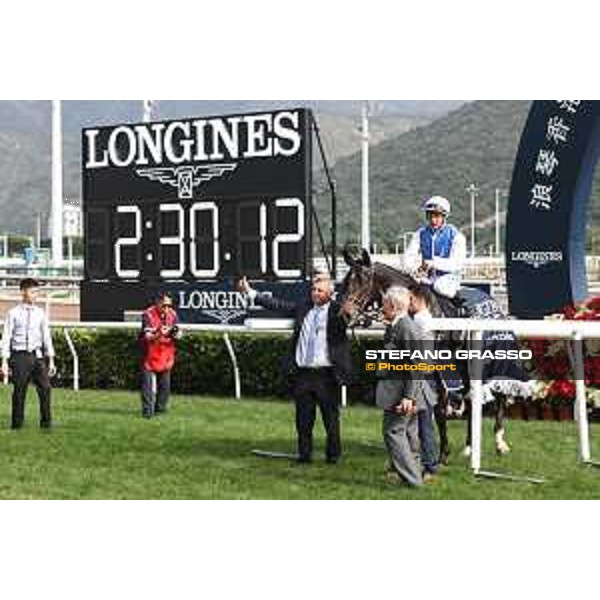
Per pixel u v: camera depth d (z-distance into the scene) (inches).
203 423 382.6
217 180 487.2
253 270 478.0
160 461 311.0
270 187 474.3
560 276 438.9
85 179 520.1
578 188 434.9
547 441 345.1
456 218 3196.4
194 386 485.7
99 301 516.1
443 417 304.5
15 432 362.3
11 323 369.1
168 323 407.8
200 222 490.9
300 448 309.4
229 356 473.7
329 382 307.6
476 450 293.4
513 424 386.6
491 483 282.4
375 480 286.0
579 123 430.3
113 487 277.3
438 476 291.0
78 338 512.1
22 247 2669.8
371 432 362.0
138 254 506.6
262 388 465.1
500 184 3358.8
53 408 427.5
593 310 405.4
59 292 1075.3
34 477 289.0
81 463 308.0
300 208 467.5
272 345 460.8
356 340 438.9
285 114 470.6
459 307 313.9
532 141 442.3
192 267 492.7
